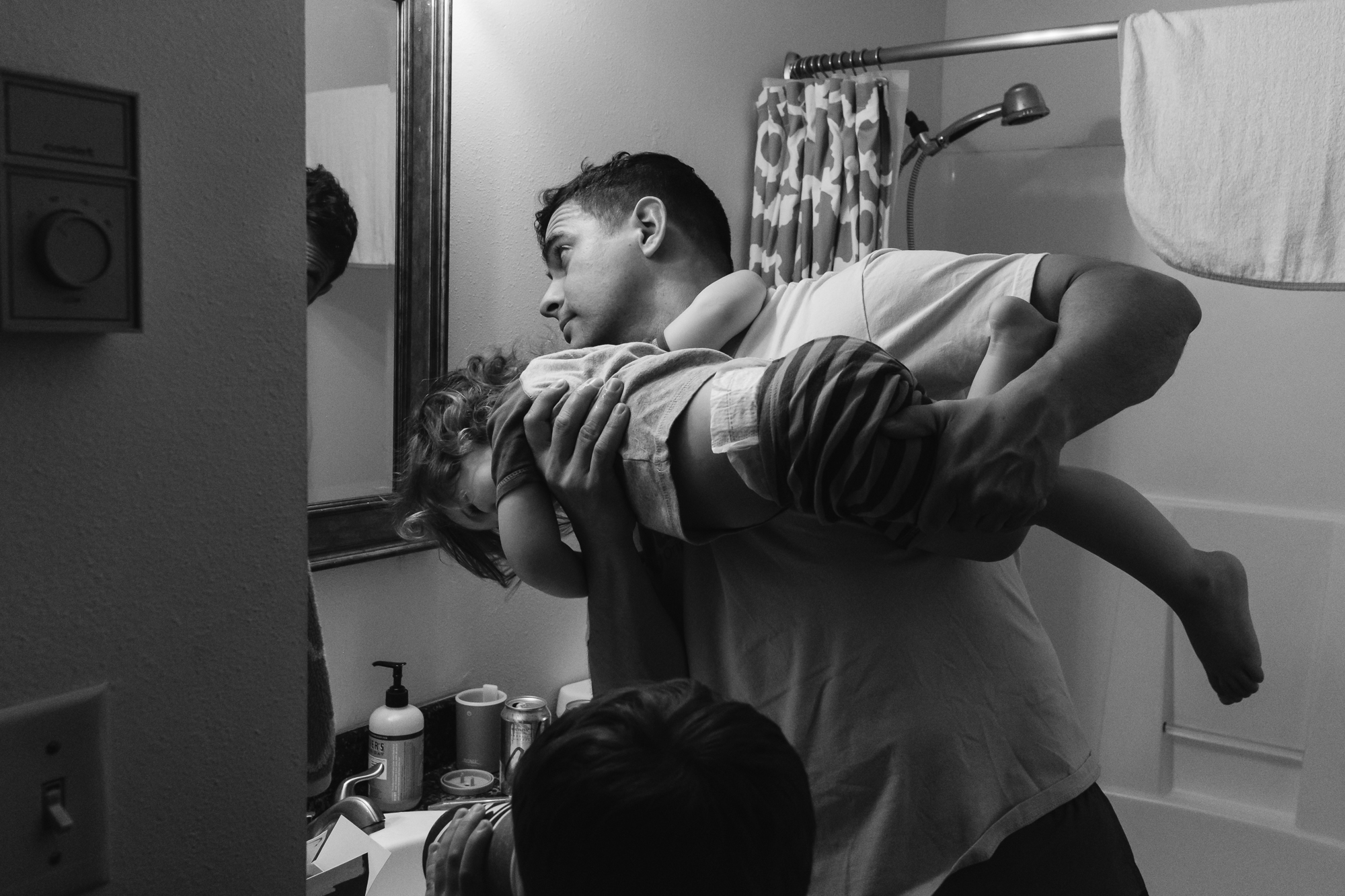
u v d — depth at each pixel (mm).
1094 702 2539
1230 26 1816
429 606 1627
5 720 512
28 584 519
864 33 2525
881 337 881
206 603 594
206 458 585
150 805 580
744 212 2191
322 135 1357
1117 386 658
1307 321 2400
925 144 2350
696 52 2008
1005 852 812
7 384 502
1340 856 2240
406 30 1463
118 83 527
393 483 1512
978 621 834
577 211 1185
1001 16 2795
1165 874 2416
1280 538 2389
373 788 1458
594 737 503
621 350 807
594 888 485
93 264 509
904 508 589
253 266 597
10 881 521
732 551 846
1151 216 1835
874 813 799
